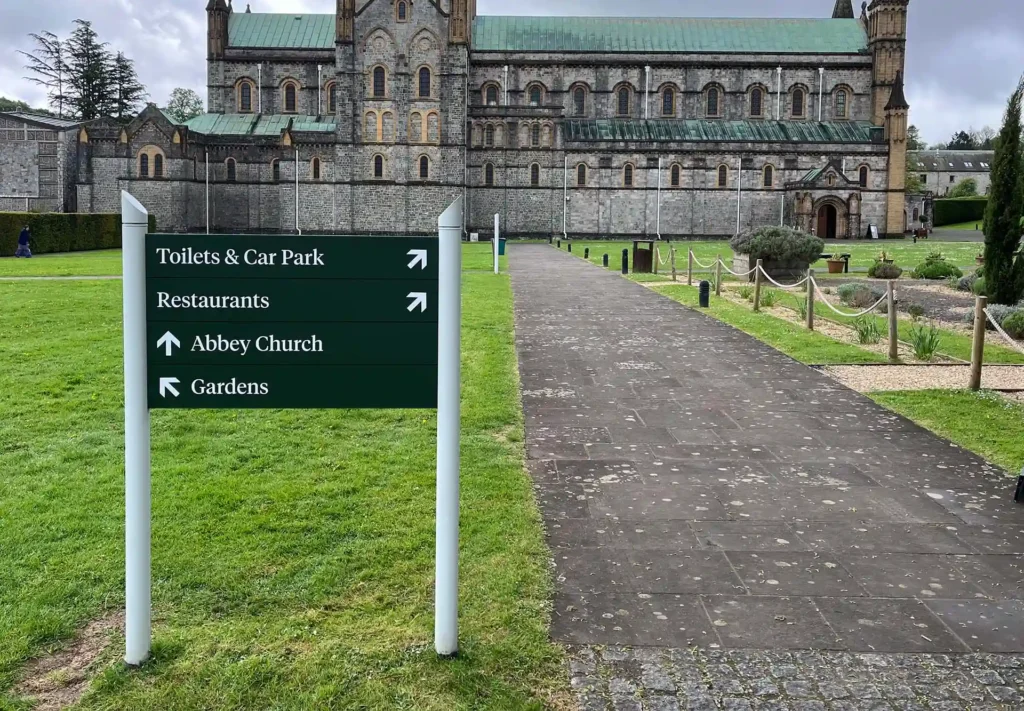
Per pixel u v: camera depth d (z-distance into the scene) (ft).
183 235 23.72
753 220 355.15
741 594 28.91
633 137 357.82
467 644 25.12
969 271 176.96
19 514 34.47
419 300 24.39
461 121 316.81
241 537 32.37
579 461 43.96
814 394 59.82
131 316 23.53
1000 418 52.75
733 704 22.68
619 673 24.07
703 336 86.69
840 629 26.63
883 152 352.08
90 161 327.06
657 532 34.35
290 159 320.91
